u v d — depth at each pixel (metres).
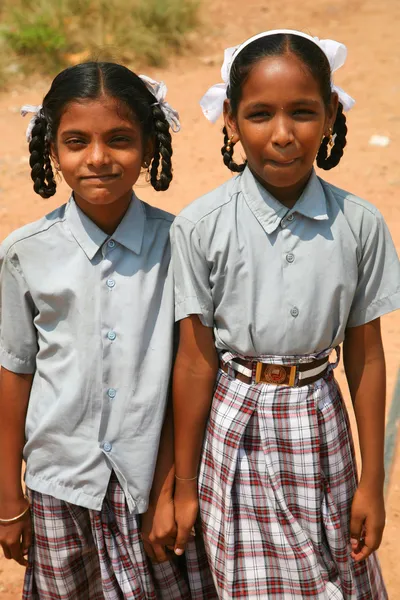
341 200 1.95
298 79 1.80
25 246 2.04
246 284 1.91
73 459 2.05
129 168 1.94
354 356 2.04
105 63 1.95
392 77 7.09
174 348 2.09
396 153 5.82
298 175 1.85
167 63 7.54
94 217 2.02
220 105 2.03
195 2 8.37
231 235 1.91
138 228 2.04
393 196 5.22
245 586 1.99
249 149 1.87
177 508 2.09
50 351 2.06
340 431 2.03
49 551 2.14
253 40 1.86
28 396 2.15
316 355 1.96
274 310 1.90
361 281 1.97
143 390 2.03
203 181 5.52
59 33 7.52
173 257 1.98
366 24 8.40
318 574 1.97
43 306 2.04
